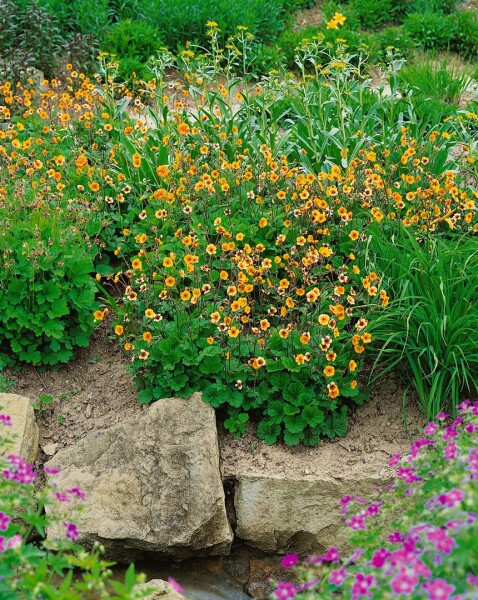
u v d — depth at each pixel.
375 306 4.75
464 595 2.37
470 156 6.15
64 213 5.56
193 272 5.08
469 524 2.56
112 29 9.07
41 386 5.04
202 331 4.84
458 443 3.12
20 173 6.35
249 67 8.98
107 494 4.22
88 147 6.72
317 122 6.51
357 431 4.67
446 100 7.91
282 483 4.33
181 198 5.71
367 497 4.29
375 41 9.26
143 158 6.07
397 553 2.59
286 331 4.57
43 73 8.56
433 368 4.64
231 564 4.27
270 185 5.86
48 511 4.14
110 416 4.84
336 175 5.50
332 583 2.74
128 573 2.70
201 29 9.12
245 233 5.49
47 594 2.65
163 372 4.71
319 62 8.69
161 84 6.80
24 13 8.80
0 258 5.05
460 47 9.55
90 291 5.12
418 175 5.97
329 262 5.42
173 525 4.10
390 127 6.55
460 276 4.78
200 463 4.25
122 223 5.71
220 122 6.59
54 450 4.67
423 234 5.21
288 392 4.60
